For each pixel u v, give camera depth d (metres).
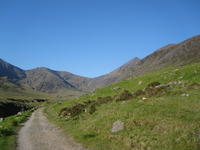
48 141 21.86
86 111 36.28
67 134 24.61
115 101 35.94
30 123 41.72
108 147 17.28
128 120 21.84
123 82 59.97
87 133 22.89
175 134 16.19
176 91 29.55
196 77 38.62
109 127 22.25
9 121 44.44
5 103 137.62
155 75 52.84
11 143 21.50
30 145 20.44
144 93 35.75
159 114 21.28
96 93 61.28
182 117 19.20
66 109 49.94
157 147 15.20
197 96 24.77
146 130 18.48
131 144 16.67
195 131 15.54
